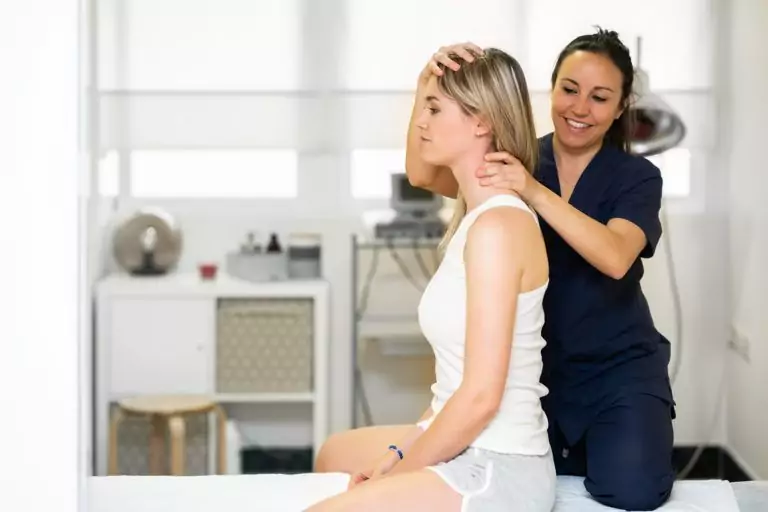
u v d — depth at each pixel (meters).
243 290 3.73
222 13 3.79
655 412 2.11
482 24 3.65
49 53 1.65
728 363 3.51
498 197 1.87
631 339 2.16
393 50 3.82
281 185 3.91
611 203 2.20
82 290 1.70
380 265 3.90
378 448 2.24
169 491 2.03
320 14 3.78
